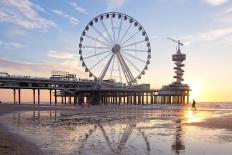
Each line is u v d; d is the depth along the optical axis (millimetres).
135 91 127625
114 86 126750
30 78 114438
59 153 16328
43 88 121375
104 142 20281
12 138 21453
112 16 111938
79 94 127312
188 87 138375
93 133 25438
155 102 136750
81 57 113938
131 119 42469
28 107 82562
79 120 40562
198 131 26391
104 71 113000
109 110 73500
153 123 35312
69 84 126062
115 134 24766
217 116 47781
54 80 120750
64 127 30625
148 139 21656
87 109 77250
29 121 38219
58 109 74438
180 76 139250
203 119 40750
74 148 17844
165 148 18000
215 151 17109
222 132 25578
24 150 16953
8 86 114000
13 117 45812
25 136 22938
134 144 19422
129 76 112438
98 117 47000
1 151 16562
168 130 27500
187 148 17969
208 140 20969
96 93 126250
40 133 25125
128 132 26156
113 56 111750
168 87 137250
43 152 16516
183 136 23141
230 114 54156
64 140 21031
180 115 51719
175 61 139500
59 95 142125
